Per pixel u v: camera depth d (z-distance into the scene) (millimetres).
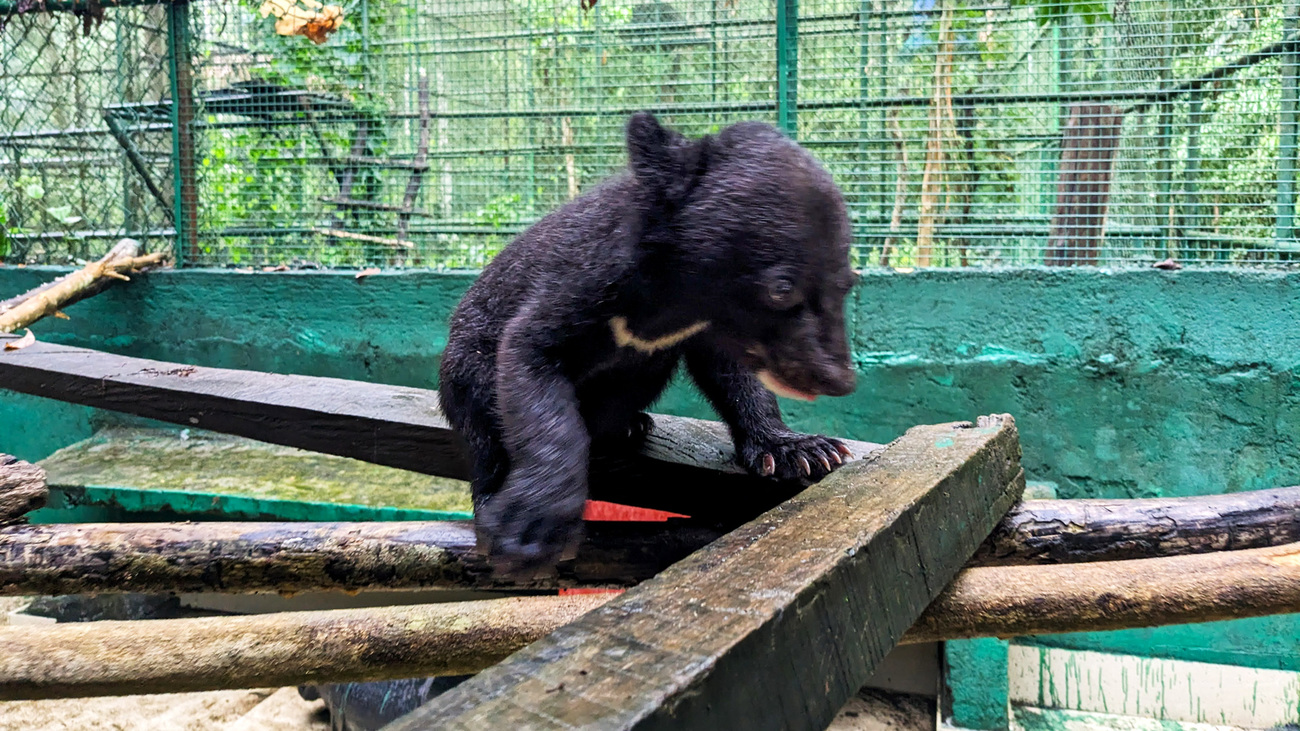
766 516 2182
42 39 8789
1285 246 6305
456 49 7824
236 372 4367
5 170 8977
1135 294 6301
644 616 1542
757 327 3004
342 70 8047
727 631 1470
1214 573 2498
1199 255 6594
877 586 1993
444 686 5535
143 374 4258
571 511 2635
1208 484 6270
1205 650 6184
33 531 2848
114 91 8641
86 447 8117
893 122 7098
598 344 3061
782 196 2865
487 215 7906
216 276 7926
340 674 2547
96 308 8164
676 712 1265
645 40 7410
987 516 2764
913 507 2229
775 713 1527
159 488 6719
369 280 7629
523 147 7770
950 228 6883
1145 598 2482
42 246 8961
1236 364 6156
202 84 8195
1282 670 6078
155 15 8336
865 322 6750
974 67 7402
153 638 2461
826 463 3281
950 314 6621
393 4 7922
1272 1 6406
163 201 8492
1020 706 6461
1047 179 7297
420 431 3504
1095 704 6371
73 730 5945
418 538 2846
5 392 8695
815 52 7098
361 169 8203
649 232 2994
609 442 3455
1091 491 6488
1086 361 6426
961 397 6648
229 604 7438
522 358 2912
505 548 2537
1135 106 6734
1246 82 6453
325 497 6496
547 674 1326
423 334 7574
